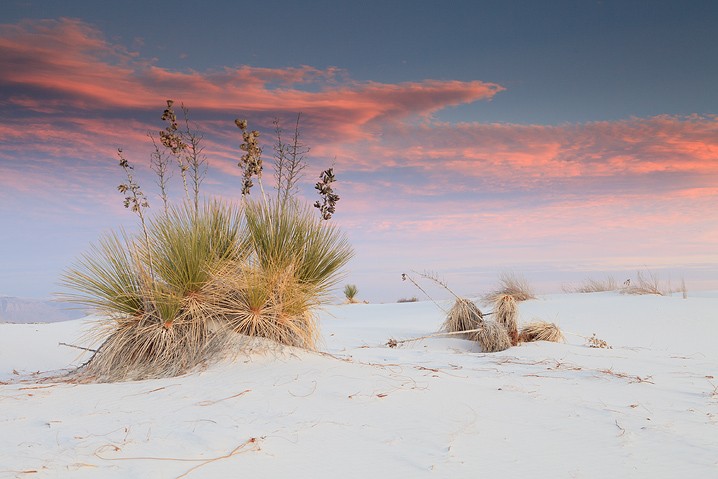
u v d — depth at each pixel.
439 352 10.12
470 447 3.85
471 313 12.32
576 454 3.81
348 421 4.28
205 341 6.29
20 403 4.80
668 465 3.65
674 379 6.78
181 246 6.54
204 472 3.23
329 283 7.02
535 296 19.75
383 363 7.44
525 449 3.87
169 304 6.34
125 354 6.40
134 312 6.64
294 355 6.19
